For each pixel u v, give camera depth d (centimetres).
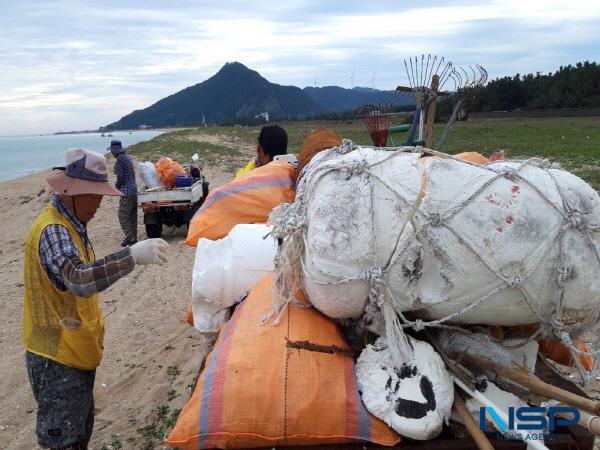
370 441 237
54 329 309
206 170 2412
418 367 241
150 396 500
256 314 286
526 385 232
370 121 532
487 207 238
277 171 456
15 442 446
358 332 277
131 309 726
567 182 248
